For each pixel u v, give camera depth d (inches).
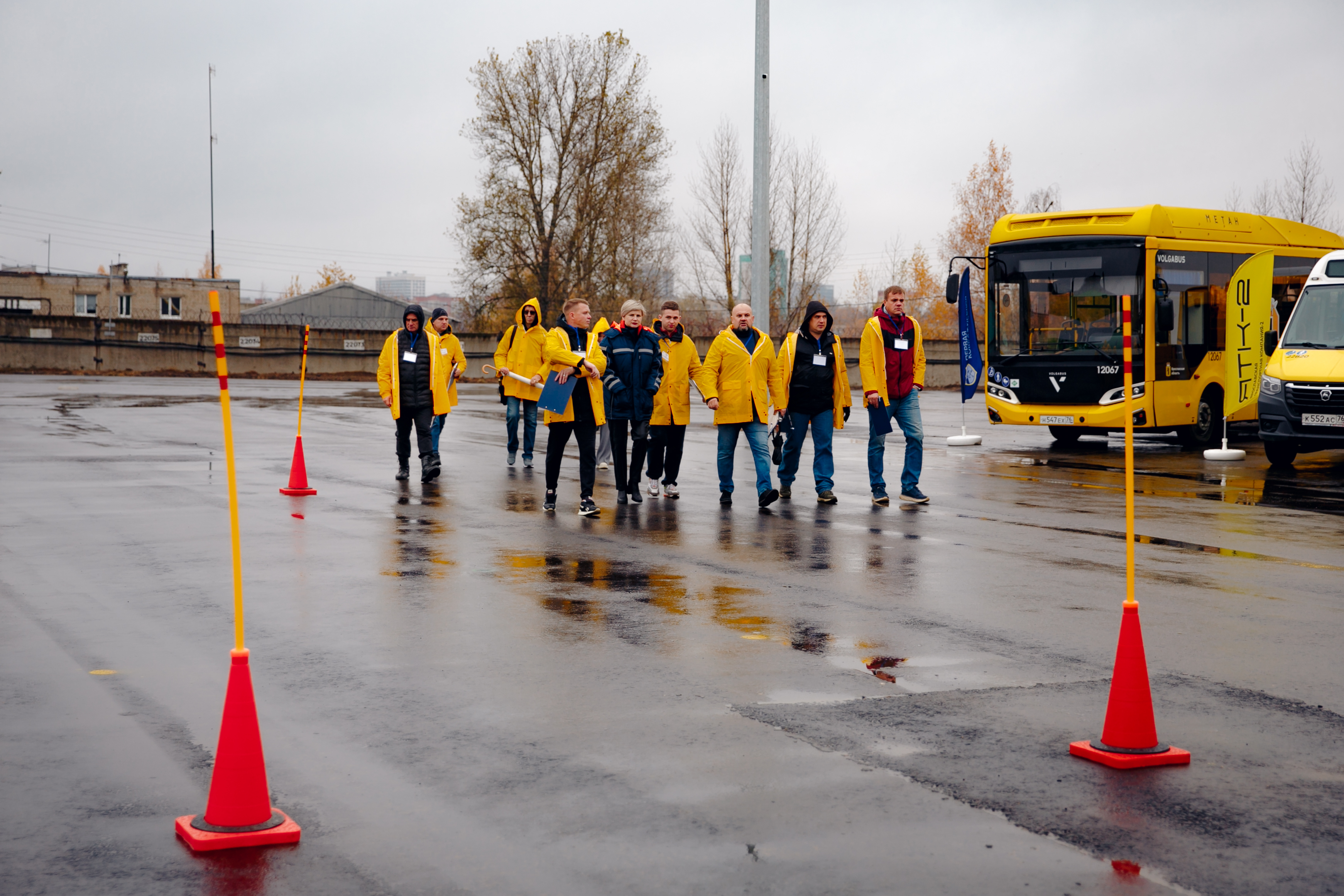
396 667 232.2
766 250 772.6
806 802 164.1
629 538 391.5
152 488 498.3
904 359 476.4
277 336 1893.5
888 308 477.4
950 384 1900.8
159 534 383.9
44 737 189.9
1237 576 333.7
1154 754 180.5
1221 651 250.2
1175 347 737.0
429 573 327.9
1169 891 138.1
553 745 187.5
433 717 201.2
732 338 458.3
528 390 593.6
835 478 578.9
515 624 268.4
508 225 1974.7
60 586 304.7
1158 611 288.4
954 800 165.0
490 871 142.2
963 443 789.9
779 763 179.5
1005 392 753.6
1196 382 750.5
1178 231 739.4
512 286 1989.4
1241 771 178.1
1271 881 140.9
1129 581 184.4
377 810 161.0
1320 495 526.9
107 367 1802.4
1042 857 146.9
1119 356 719.7
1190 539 399.5
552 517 436.8
